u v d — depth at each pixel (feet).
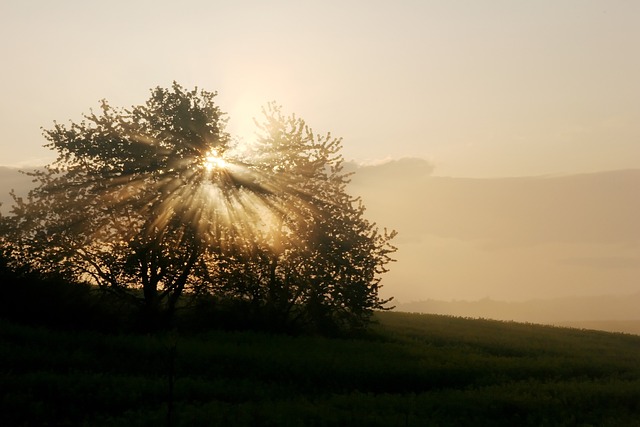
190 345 108.17
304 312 150.82
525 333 187.01
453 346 143.33
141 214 140.87
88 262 138.10
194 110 149.48
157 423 69.51
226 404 78.79
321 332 150.61
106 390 79.61
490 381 103.35
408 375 102.32
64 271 133.69
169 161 144.87
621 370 125.18
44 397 76.95
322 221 150.71
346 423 73.61
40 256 134.51
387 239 155.02
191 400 82.17
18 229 136.98
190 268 140.97
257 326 144.05
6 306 121.80
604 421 80.59
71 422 71.05
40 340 104.42
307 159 157.17
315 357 105.91
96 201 141.18
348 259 151.74
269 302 147.64
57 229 136.46
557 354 143.02
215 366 98.27
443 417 79.20
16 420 70.18
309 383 94.68
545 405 86.28
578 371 120.26
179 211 139.54
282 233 149.69
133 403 78.23
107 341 106.11
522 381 103.81
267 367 98.68
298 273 148.66
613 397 94.12
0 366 89.66
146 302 138.31
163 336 120.67
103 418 71.82
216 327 142.61
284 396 87.71
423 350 126.93
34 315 122.83
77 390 79.30
